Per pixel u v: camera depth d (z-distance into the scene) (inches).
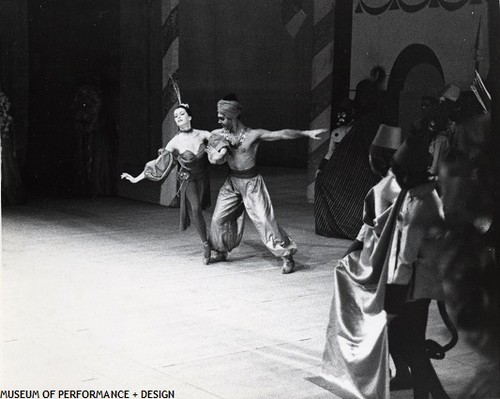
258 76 723.4
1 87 585.9
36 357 231.0
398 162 190.1
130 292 307.4
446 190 279.9
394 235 191.2
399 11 446.9
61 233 426.3
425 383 191.6
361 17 469.1
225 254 365.7
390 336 193.8
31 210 501.0
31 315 274.2
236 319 273.6
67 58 585.9
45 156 596.1
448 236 263.4
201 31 746.2
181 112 352.2
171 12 510.6
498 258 260.2
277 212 498.6
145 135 626.2
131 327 262.5
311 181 532.1
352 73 477.1
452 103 334.0
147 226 451.5
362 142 411.5
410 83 442.9
